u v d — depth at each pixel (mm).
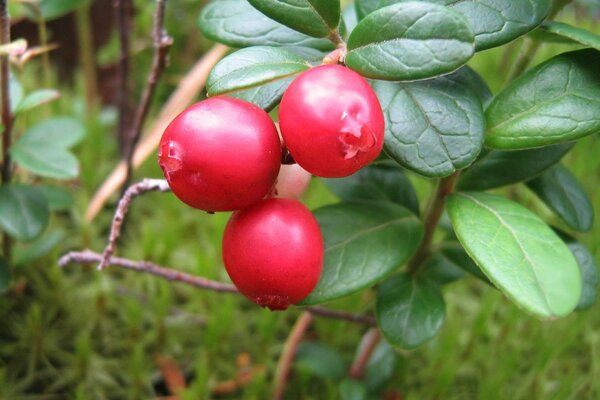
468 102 78
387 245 91
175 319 130
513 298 72
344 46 77
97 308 130
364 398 118
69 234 144
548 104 81
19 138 119
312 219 77
